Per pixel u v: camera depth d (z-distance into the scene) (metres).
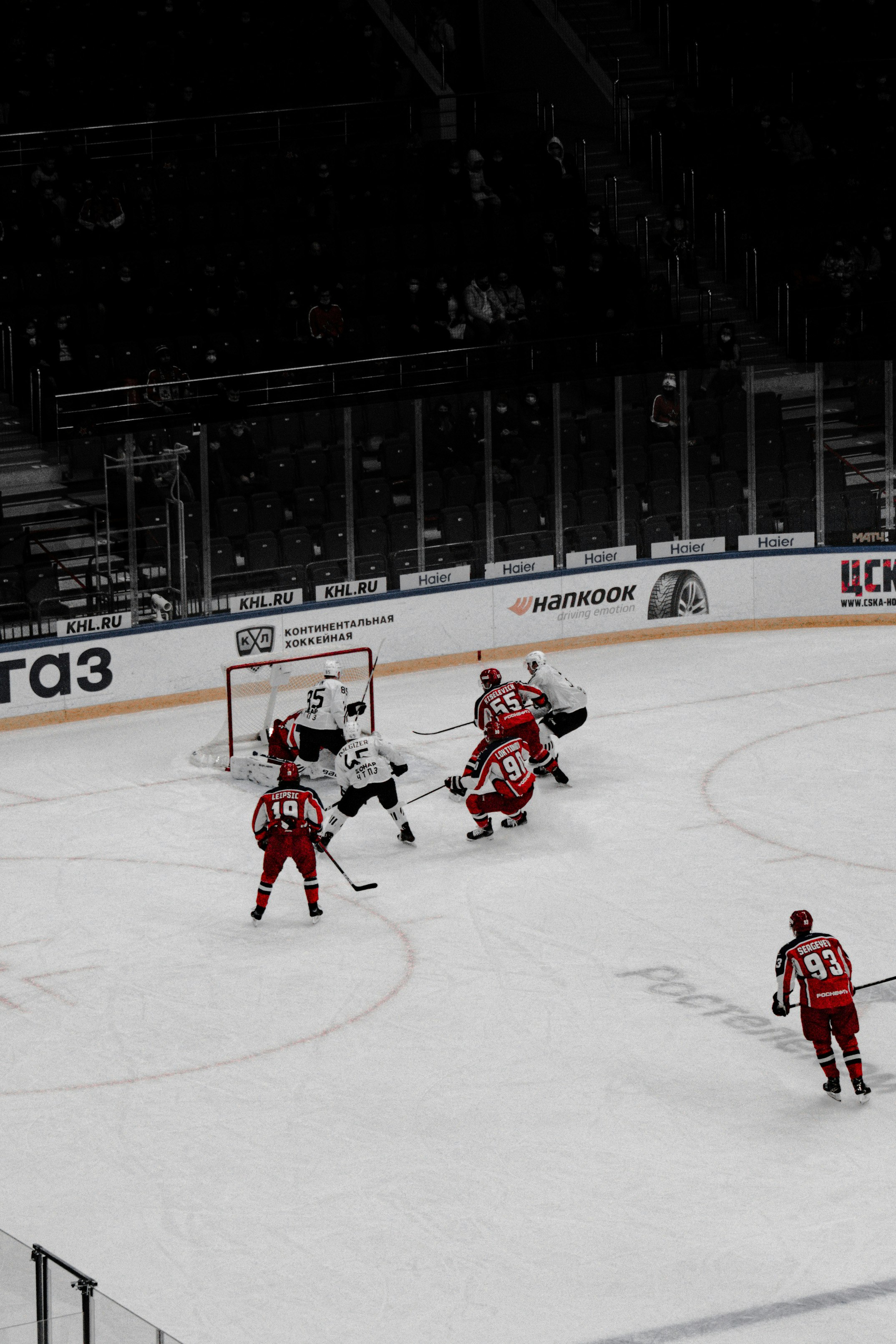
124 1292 23.09
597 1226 24.56
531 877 39.06
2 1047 31.06
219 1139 27.45
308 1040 30.97
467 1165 26.41
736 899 37.28
